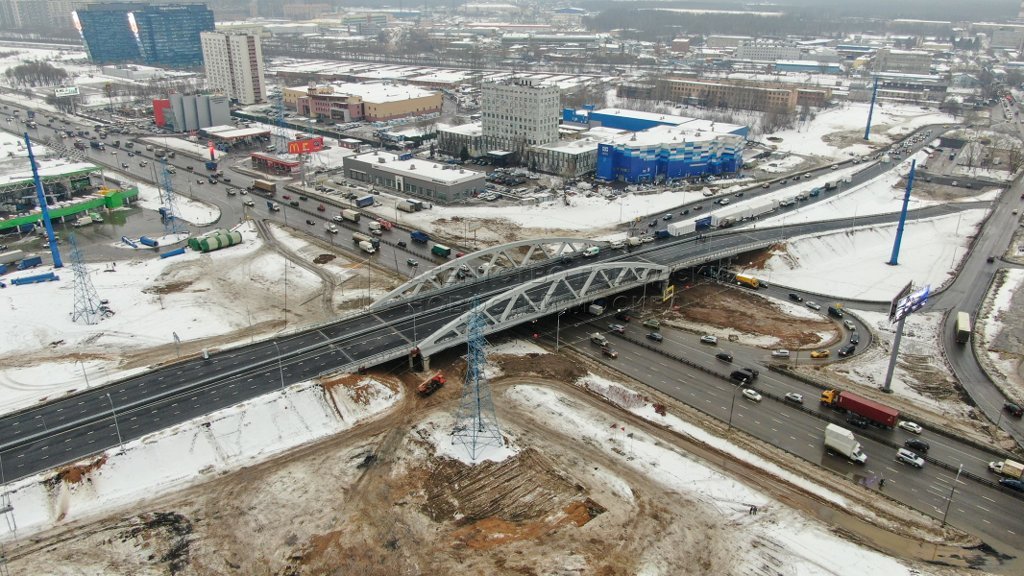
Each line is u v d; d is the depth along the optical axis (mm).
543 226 181625
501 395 102188
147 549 72062
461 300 126500
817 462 87312
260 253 161125
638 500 80000
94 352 114812
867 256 166250
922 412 98938
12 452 83438
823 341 121562
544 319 129875
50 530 74438
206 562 70500
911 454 86812
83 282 128375
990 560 71188
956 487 82562
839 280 151250
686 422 96062
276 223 183125
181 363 105312
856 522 76750
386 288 141375
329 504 78875
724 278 151750
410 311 122500
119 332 122125
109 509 77562
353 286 142750
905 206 152750
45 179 190375
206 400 93750
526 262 143000
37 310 129375
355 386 99312
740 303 138875
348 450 88625
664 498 80438
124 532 74250
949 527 75875
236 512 77438
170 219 183000
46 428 88375
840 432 87562
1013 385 106125
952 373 110250
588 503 79438
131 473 81938
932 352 117250
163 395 95250
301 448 89062
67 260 156125
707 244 160625
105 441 85250
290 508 78125
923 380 108188
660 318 131125
